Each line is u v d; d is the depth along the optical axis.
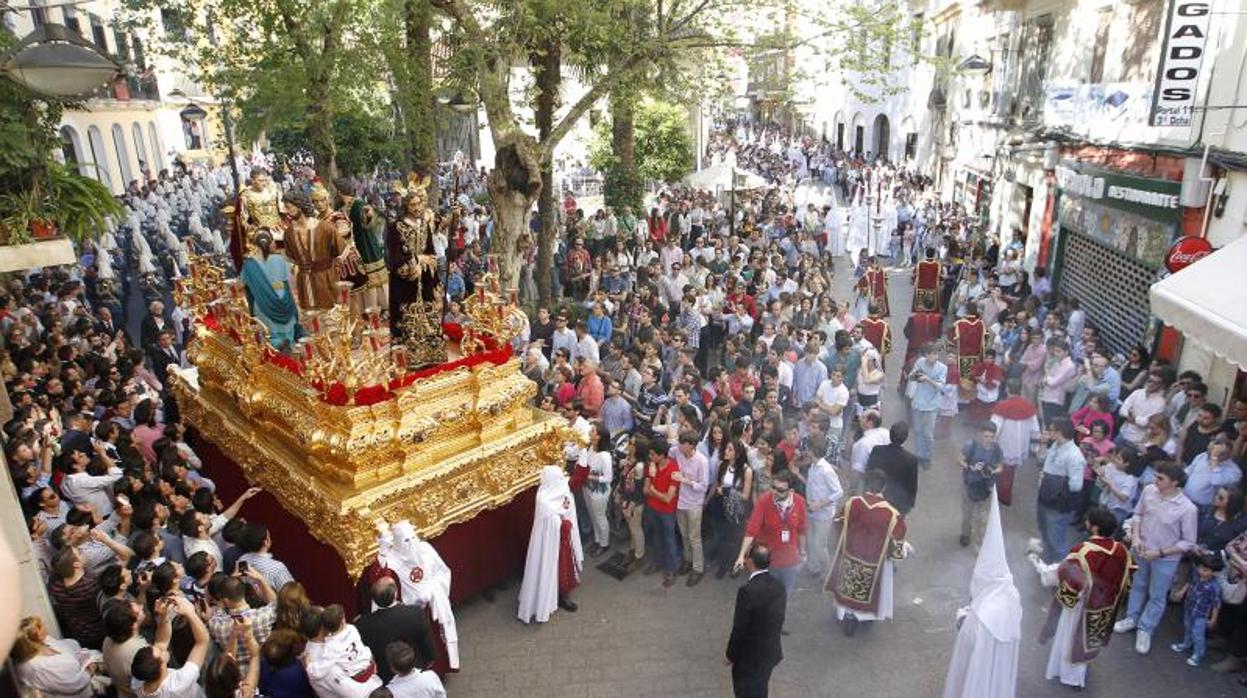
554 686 7.73
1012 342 13.23
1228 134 11.01
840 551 8.11
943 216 24.12
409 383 8.05
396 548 7.47
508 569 9.19
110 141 31.78
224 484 10.31
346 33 17.22
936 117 33.72
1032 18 20.28
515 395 8.80
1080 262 17.08
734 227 23.77
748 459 9.20
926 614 8.59
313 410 8.08
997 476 9.63
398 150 22.88
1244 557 7.39
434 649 7.00
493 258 9.17
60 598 6.78
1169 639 8.11
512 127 13.35
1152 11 13.88
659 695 7.60
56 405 9.88
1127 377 11.46
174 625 6.05
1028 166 20.44
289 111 16.05
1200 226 11.85
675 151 30.48
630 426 10.79
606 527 9.87
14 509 6.41
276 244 9.39
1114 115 14.68
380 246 9.35
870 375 11.76
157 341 12.94
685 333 13.26
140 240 20.16
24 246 8.22
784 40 14.46
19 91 7.99
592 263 20.02
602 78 15.10
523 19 13.66
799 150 46.25
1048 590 8.83
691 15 14.30
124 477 7.80
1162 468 7.57
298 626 6.09
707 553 9.66
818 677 7.72
